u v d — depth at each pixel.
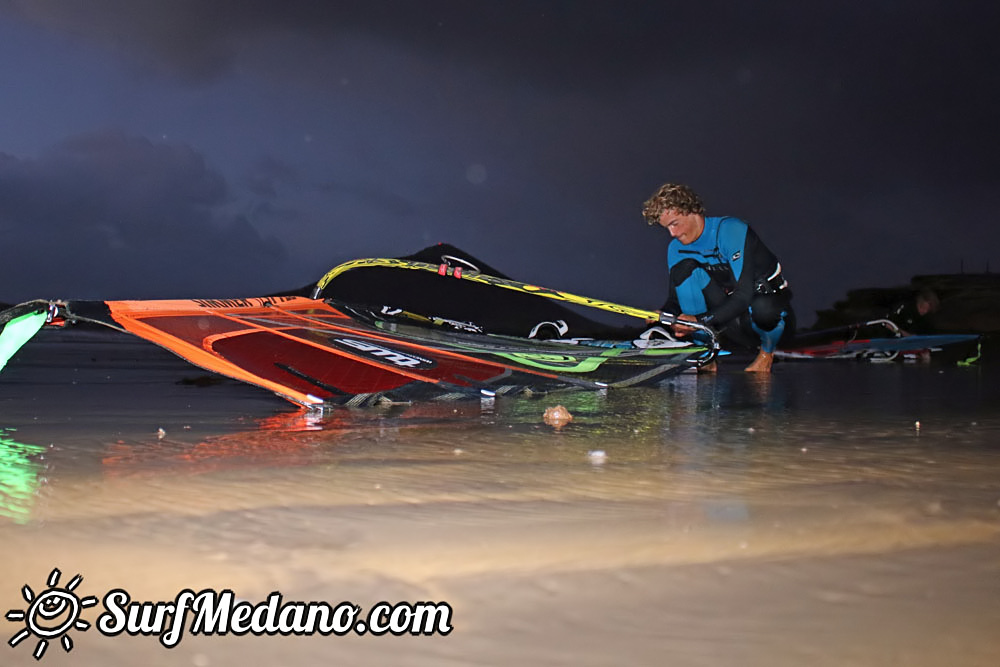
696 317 4.55
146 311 3.34
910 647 0.93
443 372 3.71
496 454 2.20
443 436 2.54
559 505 1.59
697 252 4.93
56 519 1.46
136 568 1.20
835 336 9.98
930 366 7.84
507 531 1.40
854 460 2.12
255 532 1.38
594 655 0.91
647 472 1.94
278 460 2.08
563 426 2.81
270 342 3.58
